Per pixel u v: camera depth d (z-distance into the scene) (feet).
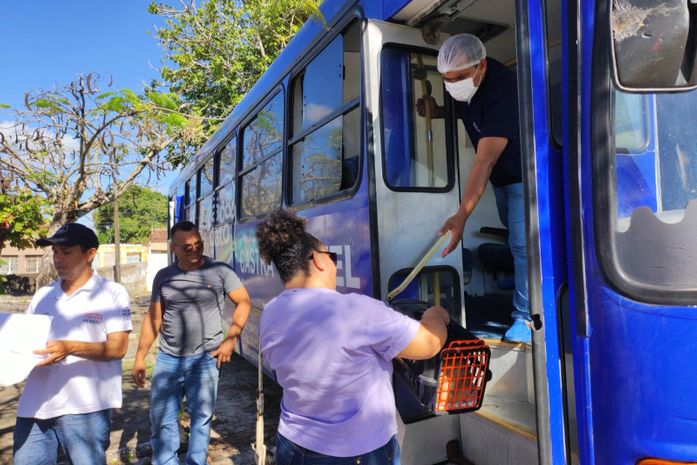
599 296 5.54
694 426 5.02
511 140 9.05
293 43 13.93
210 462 13.87
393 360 7.23
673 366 5.11
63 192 32.91
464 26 11.25
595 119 5.62
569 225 5.95
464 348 6.50
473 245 13.26
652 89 4.75
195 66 48.60
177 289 12.11
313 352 6.14
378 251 9.13
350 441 6.09
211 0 46.78
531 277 6.07
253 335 17.78
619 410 5.31
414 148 9.73
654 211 5.42
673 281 5.20
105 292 9.50
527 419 7.95
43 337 8.30
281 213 6.84
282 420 6.63
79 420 9.18
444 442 8.89
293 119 13.91
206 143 27.02
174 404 12.03
